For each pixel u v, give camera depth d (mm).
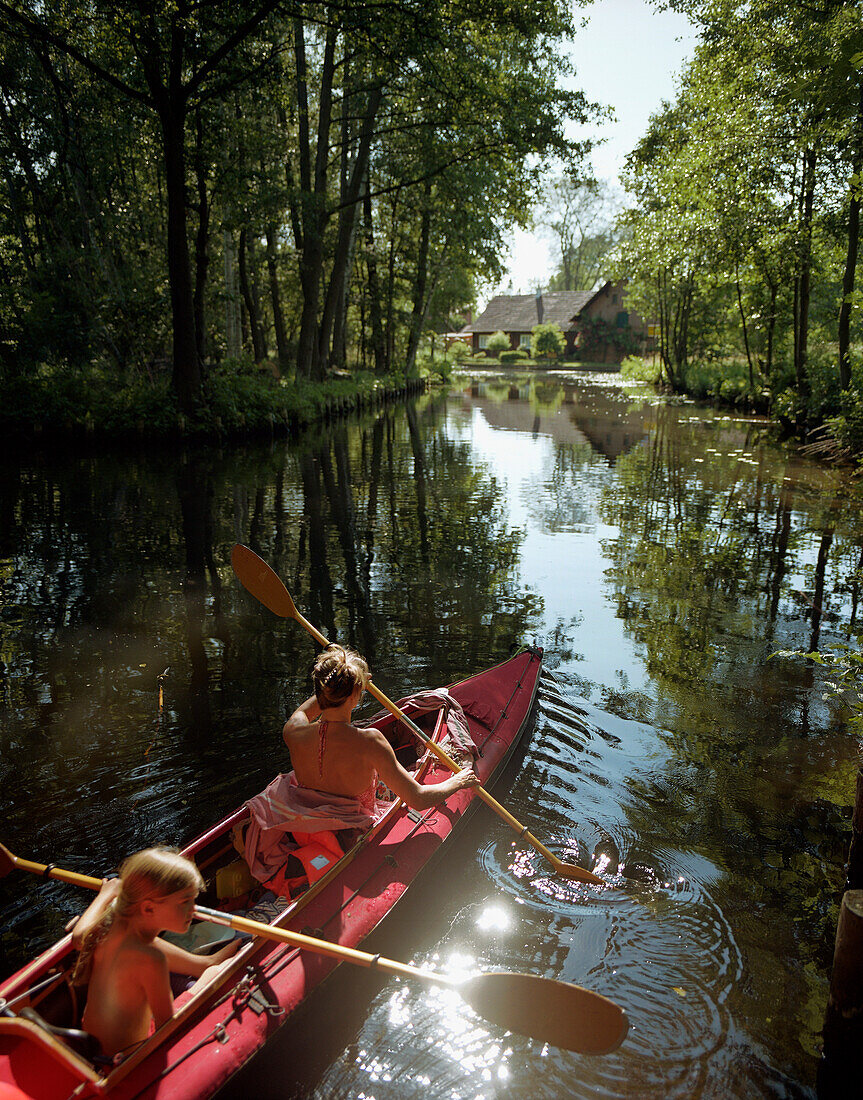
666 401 33438
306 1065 2721
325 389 25000
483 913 3498
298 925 3021
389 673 5895
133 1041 2498
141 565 8656
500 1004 2670
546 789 4457
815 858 3932
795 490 13539
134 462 15680
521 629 6895
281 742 4844
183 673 5906
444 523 10852
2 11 14758
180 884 2404
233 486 13312
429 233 34219
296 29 22312
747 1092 2682
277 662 6117
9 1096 2172
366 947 3074
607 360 66438
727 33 17656
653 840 4035
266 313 37281
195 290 20812
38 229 22422
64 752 4727
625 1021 2510
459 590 7945
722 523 11047
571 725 5195
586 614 7309
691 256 24297
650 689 5762
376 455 17375
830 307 27531
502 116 18812
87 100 19141
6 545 9398
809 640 6754
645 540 10062
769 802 4395
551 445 19281
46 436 17391
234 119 18375
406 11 15562
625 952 3295
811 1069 2775
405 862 3502
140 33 14602
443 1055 2799
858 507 12164
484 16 16594
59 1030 2324
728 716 5383
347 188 26266
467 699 5051
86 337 19891
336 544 9633
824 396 19156
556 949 3299
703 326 38125
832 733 5184
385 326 38375
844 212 18391
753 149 18906
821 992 3119
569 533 10383
